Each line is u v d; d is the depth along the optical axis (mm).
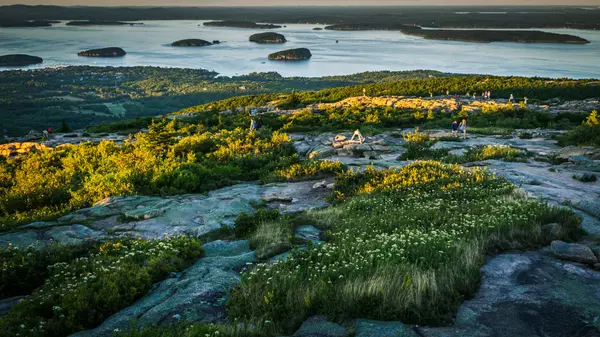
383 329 5656
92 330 6238
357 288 6551
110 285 7406
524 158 19875
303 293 6797
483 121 42781
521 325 5703
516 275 7234
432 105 60625
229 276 8047
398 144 27188
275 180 19516
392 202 13703
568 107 54094
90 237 11680
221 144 28922
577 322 5680
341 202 14836
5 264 8852
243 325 6082
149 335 5750
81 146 30891
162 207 14508
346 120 45281
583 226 9742
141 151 25250
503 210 10734
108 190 17266
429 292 6508
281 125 46344
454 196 13633
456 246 8336
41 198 17391
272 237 10312
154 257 8938
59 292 7336
